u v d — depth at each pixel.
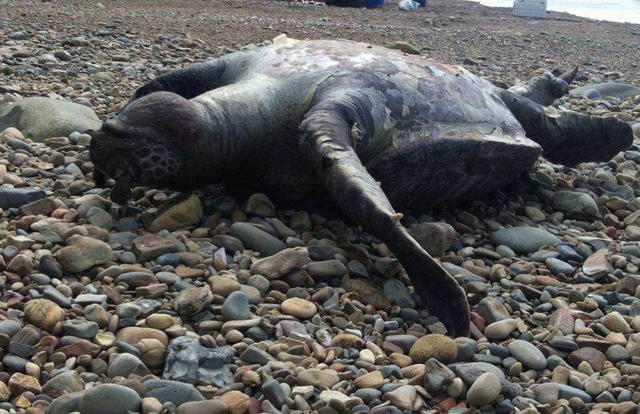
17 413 0.96
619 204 1.91
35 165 1.77
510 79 3.74
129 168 1.44
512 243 1.64
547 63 4.51
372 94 1.59
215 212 1.57
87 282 1.28
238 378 1.07
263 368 1.08
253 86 1.59
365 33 5.06
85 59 3.10
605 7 12.25
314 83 1.61
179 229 1.50
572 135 2.03
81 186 1.64
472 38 5.44
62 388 1.01
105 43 3.49
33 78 2.67
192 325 1.20
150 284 1.28
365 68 1.64
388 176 1.59
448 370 1.10
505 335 1.27
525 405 1.08
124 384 1.00
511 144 1.71
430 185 1.65
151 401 0.98
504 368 1.19
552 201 1.91
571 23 7.25
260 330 1.18
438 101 1.67
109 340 1.12
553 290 1.45
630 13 11.66
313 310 1.26
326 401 1.03
